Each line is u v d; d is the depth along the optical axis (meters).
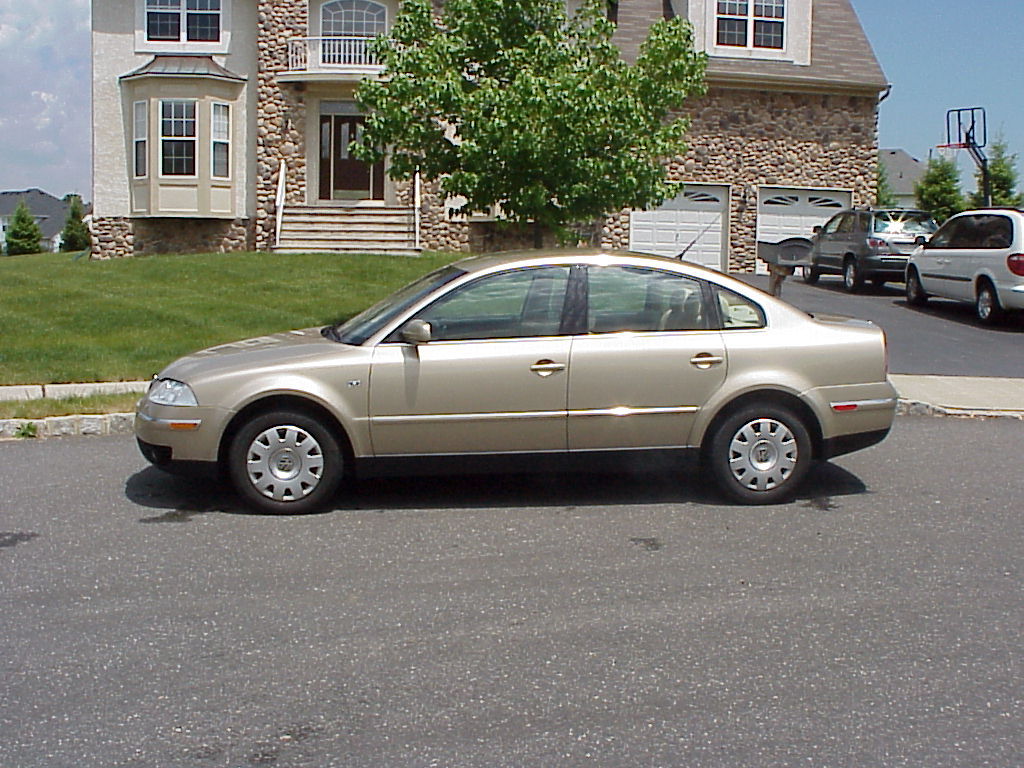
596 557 6.34
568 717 4.34
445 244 25.20
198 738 4.17
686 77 13.29
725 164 26.19
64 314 14.66
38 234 61.81
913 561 6.32
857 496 7.78
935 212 41.53
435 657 4.91
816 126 26.45
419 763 3.98
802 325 7.53
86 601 5.59
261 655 4.93
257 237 25.75
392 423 7.16
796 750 4.10
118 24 25.56
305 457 7.18
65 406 10.10
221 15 25.62
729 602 5.62
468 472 7.33
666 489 7.92
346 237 24.50
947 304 19.77
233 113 25.64
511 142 12.07
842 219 22.52
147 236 25.83
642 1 27.05
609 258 7.49
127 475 8.24
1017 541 6.74
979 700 4.53
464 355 7.18
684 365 7.32
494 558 6.30
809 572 6.10
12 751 4.07
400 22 13.39
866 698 4.54
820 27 27.30
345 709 4.41
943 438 9.90
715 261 26.47
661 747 4.11
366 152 13.40
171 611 5.46
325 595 5.69
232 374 7.14
